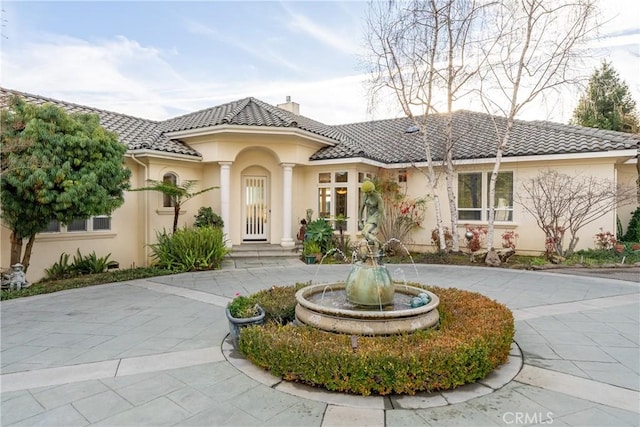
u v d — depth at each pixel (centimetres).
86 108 1434
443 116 1623
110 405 350
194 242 1132
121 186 980
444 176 1483
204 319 632
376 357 361
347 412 336
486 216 1421
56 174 806
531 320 620
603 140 1222
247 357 456
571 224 1184
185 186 1223
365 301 526
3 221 868
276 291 640
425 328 464
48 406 349
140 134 1388
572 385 389
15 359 462
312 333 439
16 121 819
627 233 1462
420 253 1438
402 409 341
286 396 366
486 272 1080
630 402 354
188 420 324
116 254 1205
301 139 1394
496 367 431
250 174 1471
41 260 1020
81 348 498
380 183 1487
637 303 730
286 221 1405
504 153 1314
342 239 1362
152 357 466
